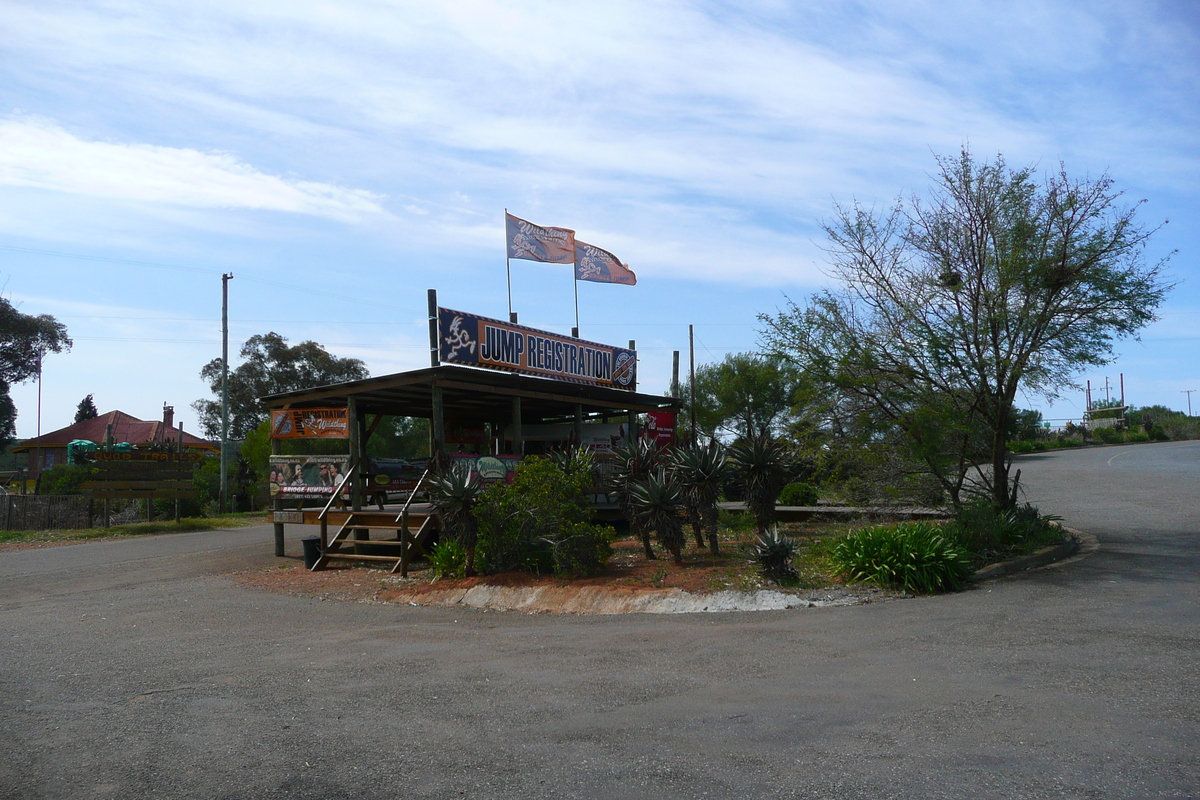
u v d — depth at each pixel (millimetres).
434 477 12570
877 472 14203
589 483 12391
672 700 5750
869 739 4730
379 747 4984
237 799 4262
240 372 46906
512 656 7477
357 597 11586
